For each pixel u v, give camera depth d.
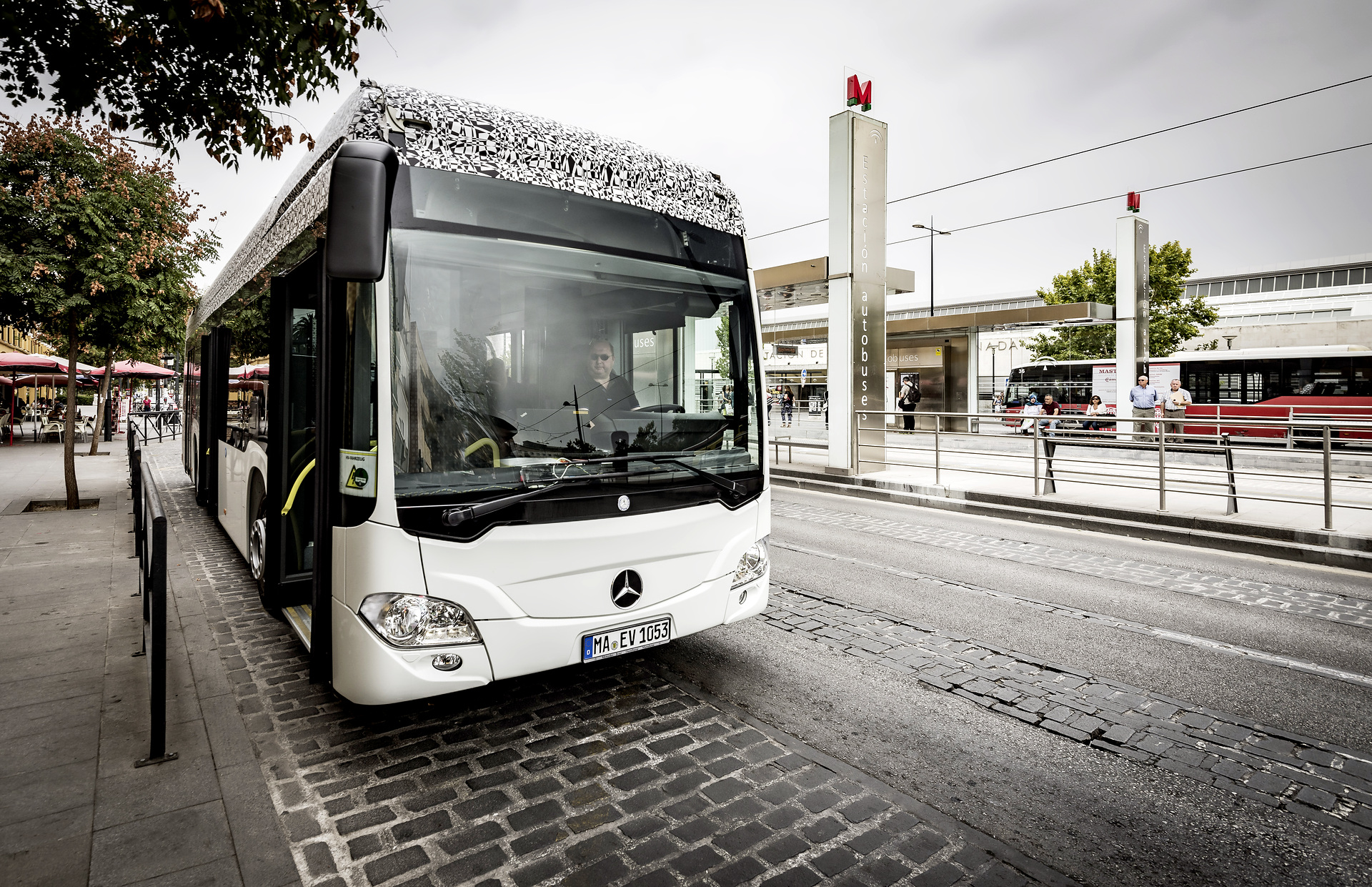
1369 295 58.66
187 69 4.93
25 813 2.92
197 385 10.62
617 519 3.63
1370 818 3.10
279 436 5.00
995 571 7.34
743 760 3.49
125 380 33.00
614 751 3.56
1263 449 9.22
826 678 4.54
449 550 3.20
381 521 3.12
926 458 17.97
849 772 3.39
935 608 6.04
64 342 12.57
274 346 4.99
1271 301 64.75
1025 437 11.98
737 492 4.19
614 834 2.88
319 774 3.32
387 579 3.13
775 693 4.29
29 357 21.09
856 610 5.96
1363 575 7.34
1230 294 67.25
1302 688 4.44
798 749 3.60
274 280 5.08
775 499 12.76
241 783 3.17
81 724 3.70
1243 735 3.83
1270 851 2.87
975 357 24.44
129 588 6.21
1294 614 5.95
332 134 3.88
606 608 3.60
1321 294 62.69
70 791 3.08
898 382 26.72
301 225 4.34
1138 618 5.80
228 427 7.20
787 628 5.49
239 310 6.58
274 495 5.05
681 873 2.66
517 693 4.26
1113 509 10.13
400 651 3.13
